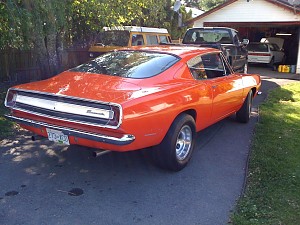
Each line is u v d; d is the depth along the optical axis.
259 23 17.80
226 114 5.78
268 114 7.39
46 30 7.84
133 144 3.54
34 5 6.92
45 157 4.64
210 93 4.82
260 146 5.27
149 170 4.33
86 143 3.61
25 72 10.66
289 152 5.04
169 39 13.53
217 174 4.30
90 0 9.10
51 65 9.33
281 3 16.70
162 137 3.94
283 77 15.31
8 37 7.31
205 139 5.71
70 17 10.13
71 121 3.54
